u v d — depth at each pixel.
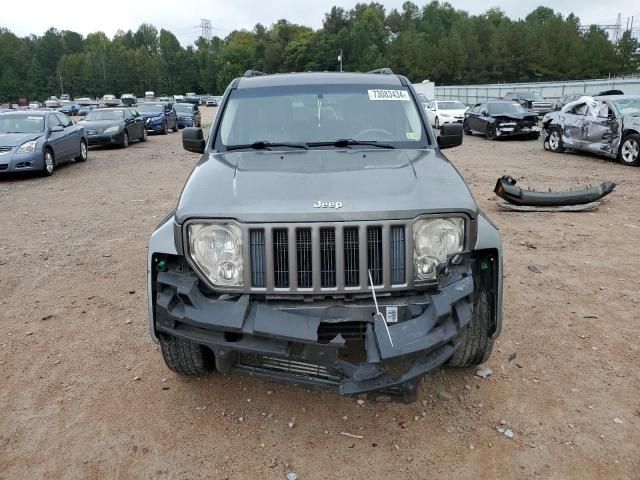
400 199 2.99
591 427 3.24
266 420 3.39
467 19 119.00
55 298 5.36
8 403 3.60
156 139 24.64
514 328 4.49
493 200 9.62
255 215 2.91
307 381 3.10
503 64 97.25
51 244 7.30
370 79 4.61
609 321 4.60
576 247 6.70
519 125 20.81
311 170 3.41
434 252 2.98
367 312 2.94
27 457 3.10
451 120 24.98
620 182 11.11
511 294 5.20
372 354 2.84
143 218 8.73
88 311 5.04
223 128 4.25
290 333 2.86
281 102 4.35
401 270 2.96
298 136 4.11
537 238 7.09
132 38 172.50
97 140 19.61
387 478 2.89
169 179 12.78
